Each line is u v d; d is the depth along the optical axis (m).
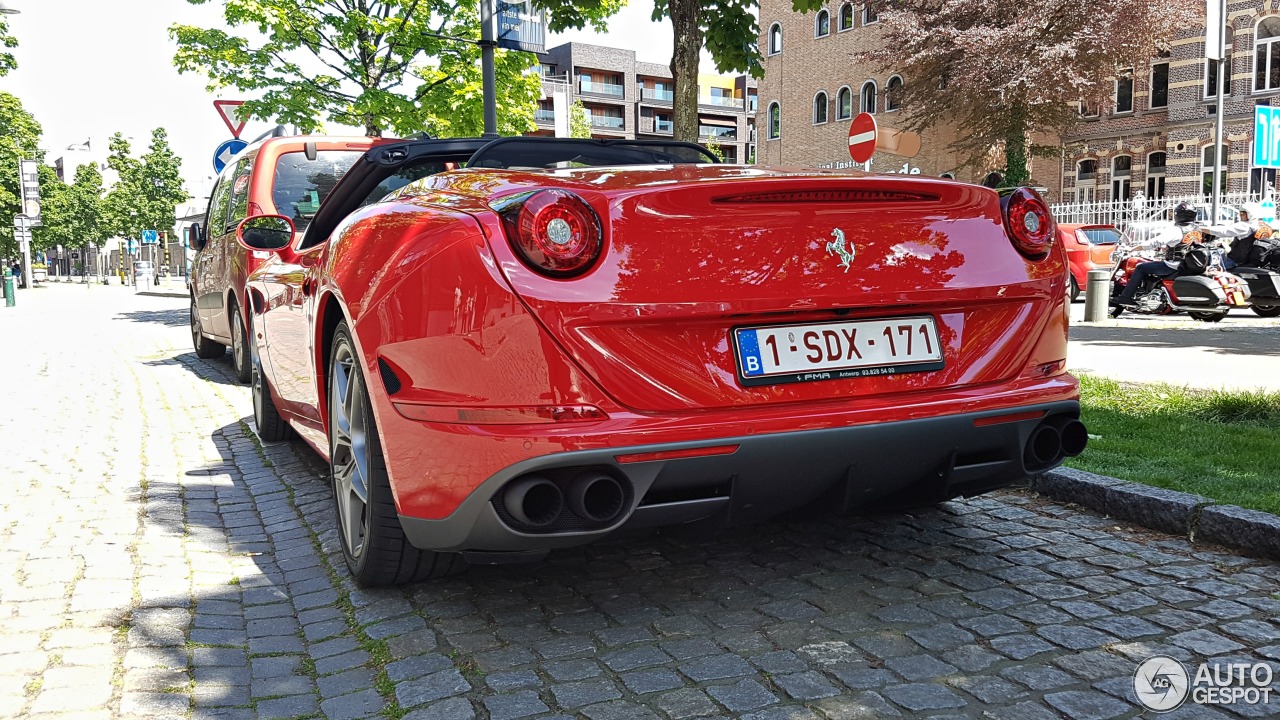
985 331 2.76
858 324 2.58
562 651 2.57
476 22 16.12
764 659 2.48
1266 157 18.83
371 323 2.68
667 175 2.66
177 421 6.39
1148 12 26.48
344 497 3.19
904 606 2.81
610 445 2.29
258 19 14.81
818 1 8.03
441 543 2.55
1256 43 29.22
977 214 2.79
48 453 5.39
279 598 3.10
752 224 2.46
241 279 7.13
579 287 2.31
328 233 4.10
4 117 43.78
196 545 3.68
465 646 2.63
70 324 16.91
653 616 2.79
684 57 7.57
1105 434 4.76
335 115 15.92
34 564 3.44
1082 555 3.22
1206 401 5.56
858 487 2.60
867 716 2.18
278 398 4.83
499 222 2.40
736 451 2.37
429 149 3.77
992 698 2.24
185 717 2.29
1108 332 10.97
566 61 97.06
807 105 41.50
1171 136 31.38
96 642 2.74
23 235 42.44
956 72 28.61
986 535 3.46
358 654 2.62
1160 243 13.33
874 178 2.61
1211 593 2.85
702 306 2.38
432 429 2.46
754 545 3.41
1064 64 26.91
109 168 66.31
